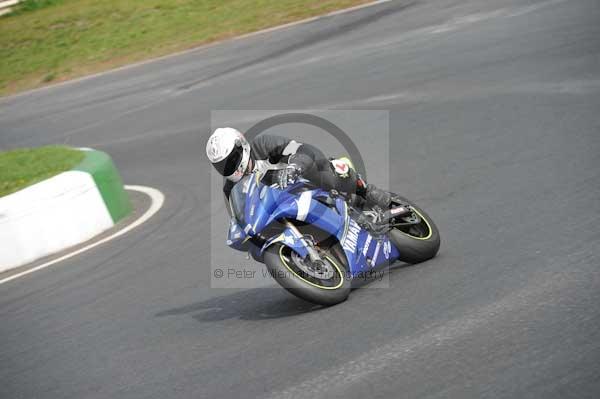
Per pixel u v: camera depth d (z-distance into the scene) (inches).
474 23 1631.4
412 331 456.1
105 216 946.1
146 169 1223.5
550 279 497.7
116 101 1779.0
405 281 555.2
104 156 1026.7
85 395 473.7
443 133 1003.9
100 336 577.9
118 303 652.1
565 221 615.8
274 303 572.7
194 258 741.3
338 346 456.4
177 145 1320.1
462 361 403.2
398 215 594.2
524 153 844.0
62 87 2112.5
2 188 980.6
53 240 877.8
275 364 450.3
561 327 420.5
